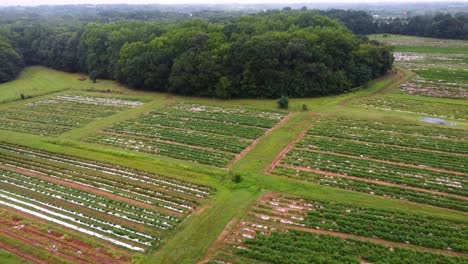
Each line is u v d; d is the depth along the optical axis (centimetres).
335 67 7869
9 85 9088
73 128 5897
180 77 7606
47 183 4059
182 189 3847
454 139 5053
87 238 3081
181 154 4750
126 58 8531
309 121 5881
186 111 6656
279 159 4506
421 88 7819
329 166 4294
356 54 8294
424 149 4772
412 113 6206
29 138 5425
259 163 4391
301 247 2883
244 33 8225
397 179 3944
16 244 2986
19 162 4612
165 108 6900
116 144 5147
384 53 9012
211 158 4591
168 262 2756
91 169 4369
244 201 3547
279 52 7456
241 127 5709
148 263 2753
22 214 3469
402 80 8562
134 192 3838
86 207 3566
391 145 4922
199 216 3341
